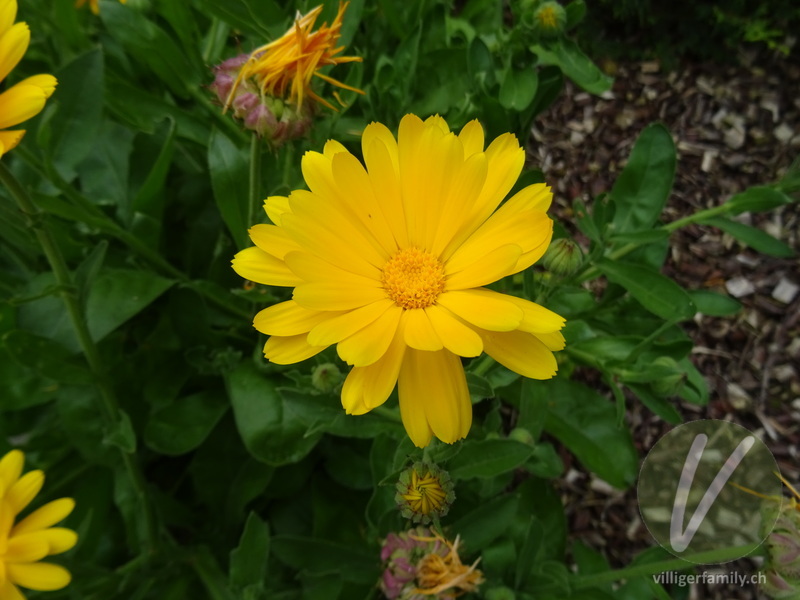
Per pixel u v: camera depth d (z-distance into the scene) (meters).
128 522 0.20
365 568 0.18
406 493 0.13
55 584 0.13
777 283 0.31
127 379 0.21
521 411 0.18
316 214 0.12
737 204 0.19
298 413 0.16
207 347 0.21
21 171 0.19
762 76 0.35
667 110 0.35
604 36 0.36
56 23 0.20
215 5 0.18
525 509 0.21
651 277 0.18
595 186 0.33
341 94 0.21
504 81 0.19
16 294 0.21
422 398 0.11
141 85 0.23
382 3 0.22
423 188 0.12
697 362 0.30
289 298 0.19
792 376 0.30
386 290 0.12
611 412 0.22
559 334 0.12
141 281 0.19
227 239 0.22
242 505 0.21
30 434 0.22
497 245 0.12
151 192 0.20
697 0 0.33
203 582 0.21
